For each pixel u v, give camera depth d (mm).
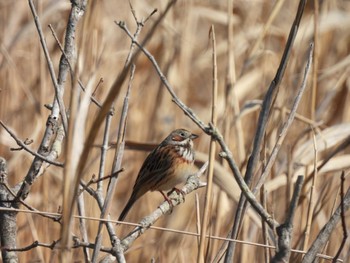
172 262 10719
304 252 7250
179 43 13742
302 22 13688
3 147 12680
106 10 14547
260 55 12617
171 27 13727
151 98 13773
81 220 6824
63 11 13570
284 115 10562
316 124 10570
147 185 10891
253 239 10148
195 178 8219
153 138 13328
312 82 10398
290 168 9297
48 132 6848
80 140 5371
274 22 14883
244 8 14727
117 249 6359
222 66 14539
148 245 11406
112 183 6293
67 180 5309
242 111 10859
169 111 13484
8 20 14539
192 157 11047
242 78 13156
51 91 12898
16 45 13602
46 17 12906
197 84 15570
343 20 13266
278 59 13422
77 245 6285
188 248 11406
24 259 10602
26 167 12102
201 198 11477
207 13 14547
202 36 16750
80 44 6789
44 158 6359
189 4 13852
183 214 11320
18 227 10875
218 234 9508
